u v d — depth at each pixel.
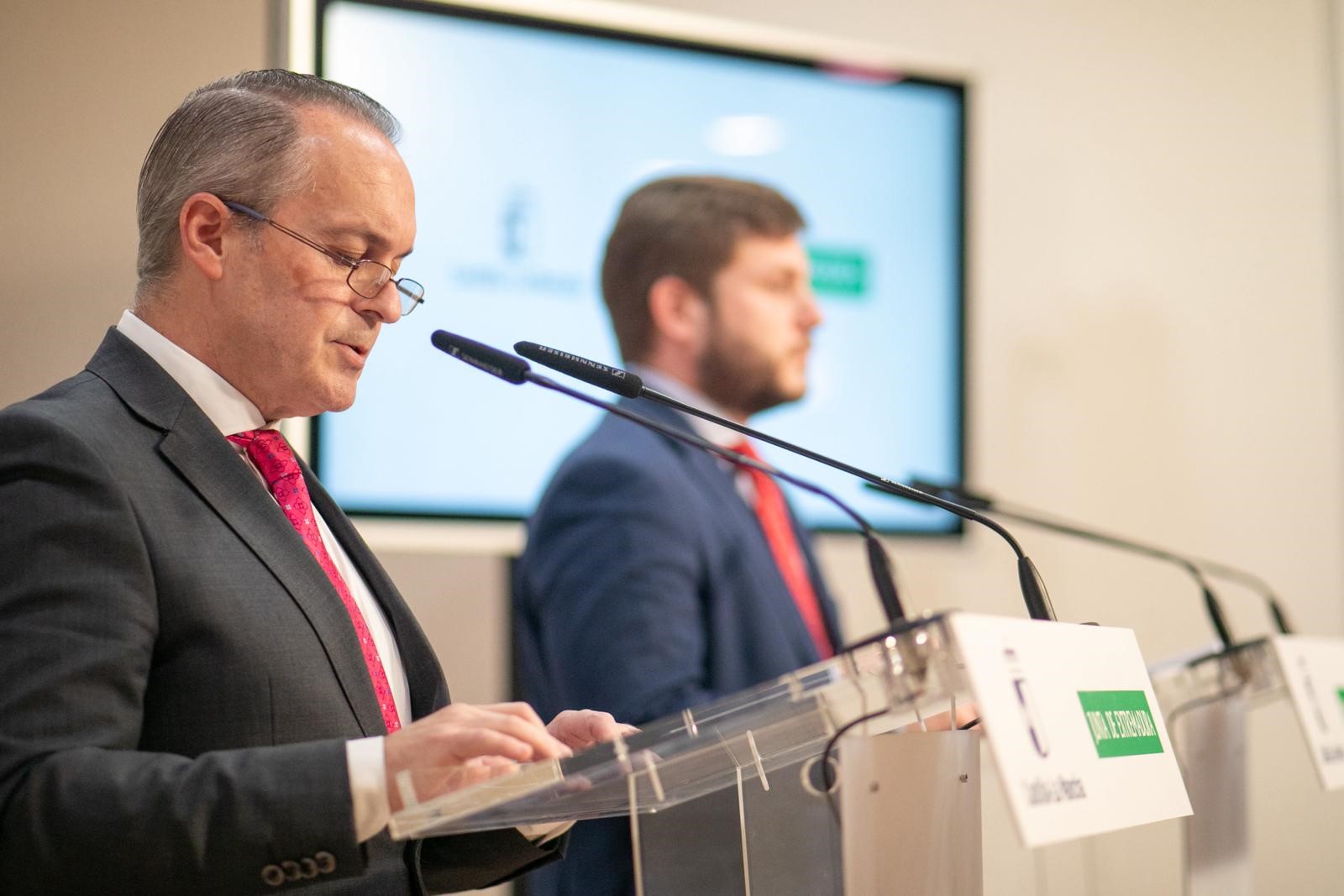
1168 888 1.67
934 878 1.18
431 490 2.85
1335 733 1.83
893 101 3.34
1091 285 3.50
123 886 1.12
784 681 1.11
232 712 1.29
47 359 2.38
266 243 1.45
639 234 2.84
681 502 2.40
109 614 1.21
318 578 1.40
